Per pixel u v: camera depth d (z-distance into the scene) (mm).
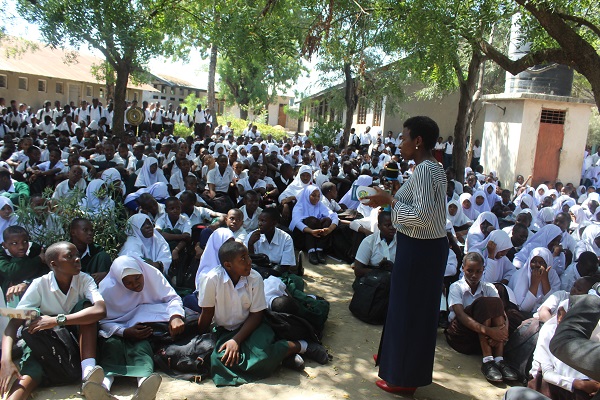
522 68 6680
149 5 10734
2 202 5309
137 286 4000
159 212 6086
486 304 4316
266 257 5512
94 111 18094
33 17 9180
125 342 3838
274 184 9070
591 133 26000
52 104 24422
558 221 6406
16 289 3994
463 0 6371
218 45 9523
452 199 8570
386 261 5324
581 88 24828
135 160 9234
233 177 8773
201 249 5461
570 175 14977
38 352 3447
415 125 3375
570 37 5512
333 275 6488
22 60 22812
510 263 5594
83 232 4605
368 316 5008
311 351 4133
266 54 8492
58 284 3713
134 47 9961
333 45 7938
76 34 9023
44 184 8445
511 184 14734
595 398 2125
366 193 3479
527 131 14523
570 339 1843
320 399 3541
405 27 6848
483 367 4199
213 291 3877
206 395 3510
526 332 4148
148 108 21078
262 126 31734
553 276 5133
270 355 3795
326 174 10078
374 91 18078
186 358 3791
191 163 9094
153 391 3238
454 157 10492
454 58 7520
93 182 6309
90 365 3514
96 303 3611
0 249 4586
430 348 3502
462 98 10211
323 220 7168
